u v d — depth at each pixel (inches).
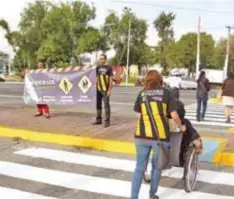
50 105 484.4
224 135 422.6
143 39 2797.7
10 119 470.3
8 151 356.8
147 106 217.3
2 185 268.1
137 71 2864.2
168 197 247.4
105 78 421.7
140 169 222.4
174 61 3132.4
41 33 2618.1
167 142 218.2
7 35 2876.5
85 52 2417.6
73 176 288.7
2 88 1378.0
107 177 287.1
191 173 256.4
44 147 372.8
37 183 273.0
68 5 2459.4
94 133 401.4
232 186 271.6
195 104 924.0
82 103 470.0
